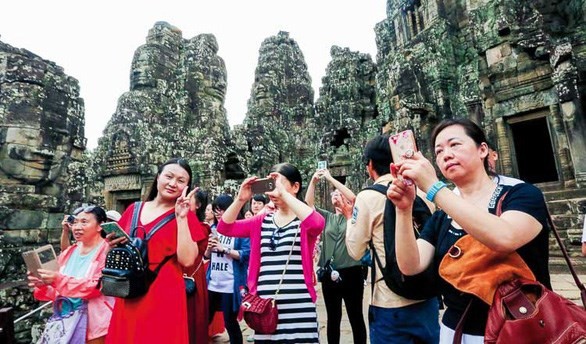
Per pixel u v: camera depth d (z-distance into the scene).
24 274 7.60
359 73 28.08
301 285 3.24
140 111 20.73
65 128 9.34
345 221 4.75
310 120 34.78
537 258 1.62
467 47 14.99
